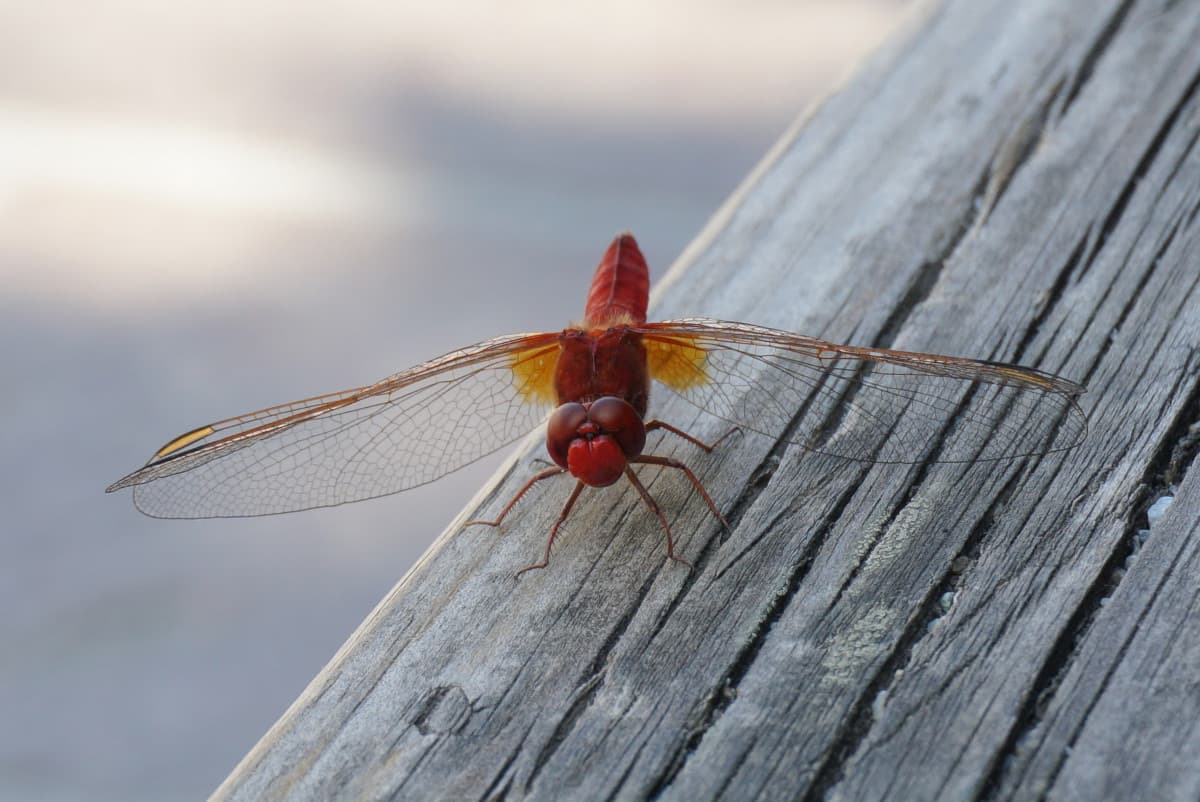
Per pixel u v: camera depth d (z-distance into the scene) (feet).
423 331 1.85
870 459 1.05
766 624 1.01
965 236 1.09
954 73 1.14
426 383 1.10
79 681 1.44
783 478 1.05
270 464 1.09
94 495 1.66
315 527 1.64
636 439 1.06
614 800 0.99
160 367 1.81
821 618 1.01
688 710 1.00
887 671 1.00
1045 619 1.01
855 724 0.99
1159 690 0.99
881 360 1.05
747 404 1.07
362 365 1.78
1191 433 1.04
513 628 1.02
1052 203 1.10
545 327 1.84
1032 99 1.13
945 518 1.03
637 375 1.08
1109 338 1.06
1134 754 0.98
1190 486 1.02
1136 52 1.13
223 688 1.42
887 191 1.11
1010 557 1.02
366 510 1.68
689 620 1.02
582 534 1.04
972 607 1.01
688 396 1.09
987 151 1.12
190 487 1.09
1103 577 1.01
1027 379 1.04
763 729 1.00
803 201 1.12
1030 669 1.00
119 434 1.73
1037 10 1.16
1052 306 1.07
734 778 0.99
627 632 1.02
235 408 1.73
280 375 1.79
